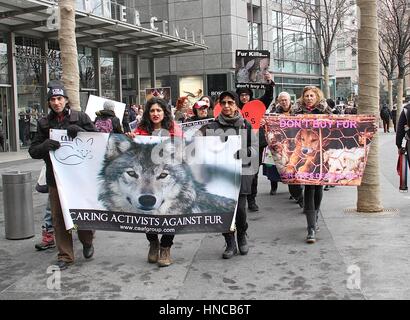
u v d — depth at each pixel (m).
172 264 5.42
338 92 67.94
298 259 5.47
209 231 5.41
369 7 7.34
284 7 35.41
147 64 30.11
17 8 16.81
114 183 5.42
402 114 7.83
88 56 23.83
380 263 5.25
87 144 5.38
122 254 5.86
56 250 6.12
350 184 6.21
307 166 6.20
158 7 32.78
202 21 32.03
